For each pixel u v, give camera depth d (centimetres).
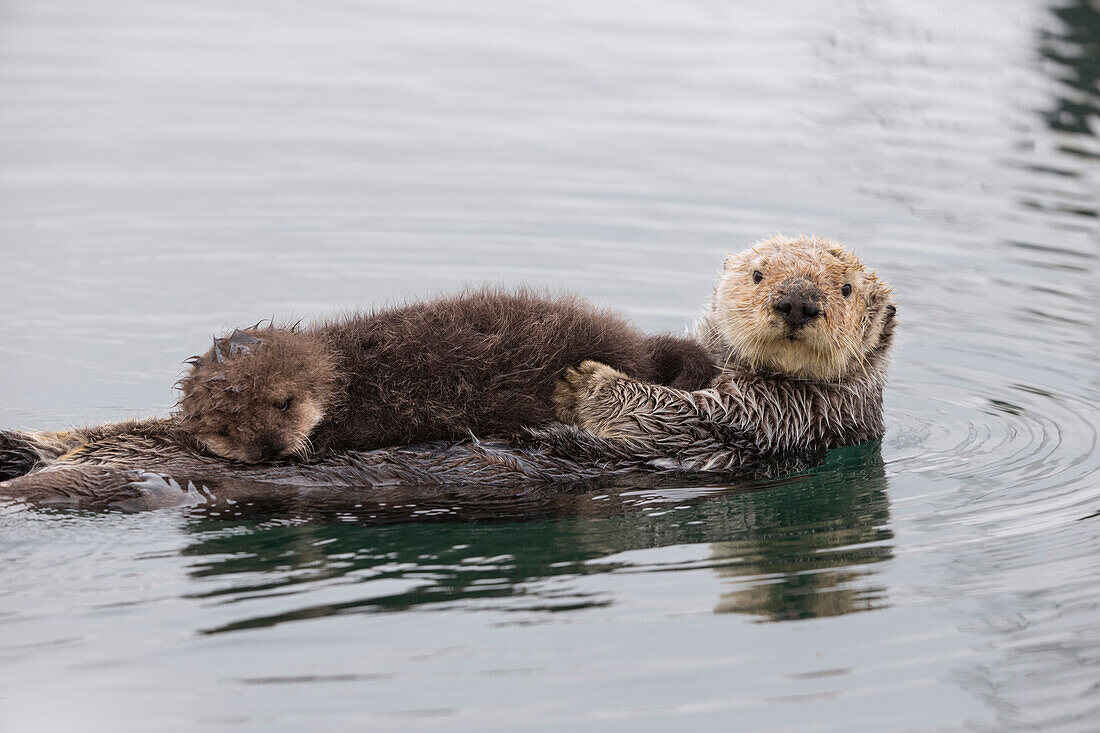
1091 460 1709
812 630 1232
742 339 1684
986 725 1088
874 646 1206
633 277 2500
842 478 1664
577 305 1728
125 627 1192
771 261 1669
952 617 1265
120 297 2395
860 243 2645
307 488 1458
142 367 2103
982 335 2245
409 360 1529
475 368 1539
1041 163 3084
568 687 1119
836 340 1642
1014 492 1605
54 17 4166
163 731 1047
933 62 3856
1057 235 2670
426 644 1180
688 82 3688
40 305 2344
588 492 1558
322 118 3388
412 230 2723
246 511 1427
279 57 3859
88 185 2919
